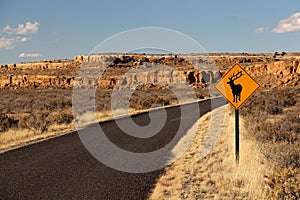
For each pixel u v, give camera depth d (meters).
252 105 27.69
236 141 10.80
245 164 10.12
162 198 8.34
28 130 19.98
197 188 8.95
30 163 11.98
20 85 113.12
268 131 14.45
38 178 10.10
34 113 28.48
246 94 10.80
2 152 13.92
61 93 71.19
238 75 10.88
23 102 45.53
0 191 8.88
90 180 9.95
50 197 8.45
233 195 7.98
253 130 15.42
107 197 8.50
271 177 8.04
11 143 16.14
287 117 19.66
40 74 122.00
